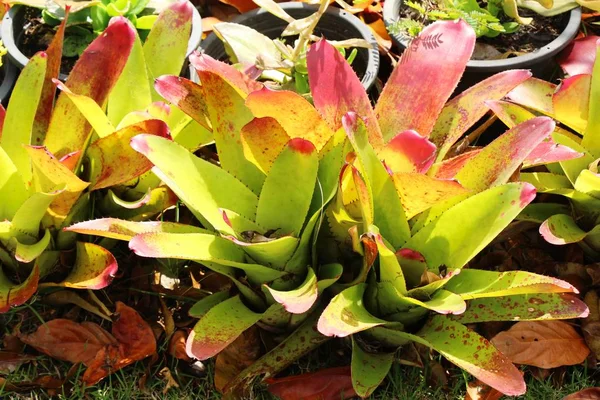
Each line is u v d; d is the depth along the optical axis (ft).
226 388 4.35
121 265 4.82
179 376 4.53
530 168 5.08
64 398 4.43
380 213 4.10
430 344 4.05
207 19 5.73
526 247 4.93
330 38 5.53
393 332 4.20
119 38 4.34
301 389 4.42
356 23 5.37
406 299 3.98
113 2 5.15
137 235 3.80
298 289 4.00
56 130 4.37
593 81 4.44
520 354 4.49
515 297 4.17
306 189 4.00
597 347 4.55
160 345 4.60
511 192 3.89
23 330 4.64
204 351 3.95
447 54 4.29
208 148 5.26
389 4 5.45
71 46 5.33
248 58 4.99
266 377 4.35
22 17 5.42
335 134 4.07
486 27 5.25
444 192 3.80
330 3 5.78
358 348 4.31
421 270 4.06
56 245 4.53
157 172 4.07
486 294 3.95
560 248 4.91
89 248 4.36
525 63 5.13
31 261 4.46
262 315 4.19
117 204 4.61
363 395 4.06
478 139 5.51
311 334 4.37
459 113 4.38
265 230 4.14
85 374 4.44
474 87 4.39
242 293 4.34
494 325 4.67
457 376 4.53
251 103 3.97
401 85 4.31
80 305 4.62
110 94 4.57
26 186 4.41
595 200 4.51
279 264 4.15
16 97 4.30
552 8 5.40
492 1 5.38
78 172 4.49
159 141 3.97
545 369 4.57
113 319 4.60
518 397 4.49
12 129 4.33
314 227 4.17
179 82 4.26
